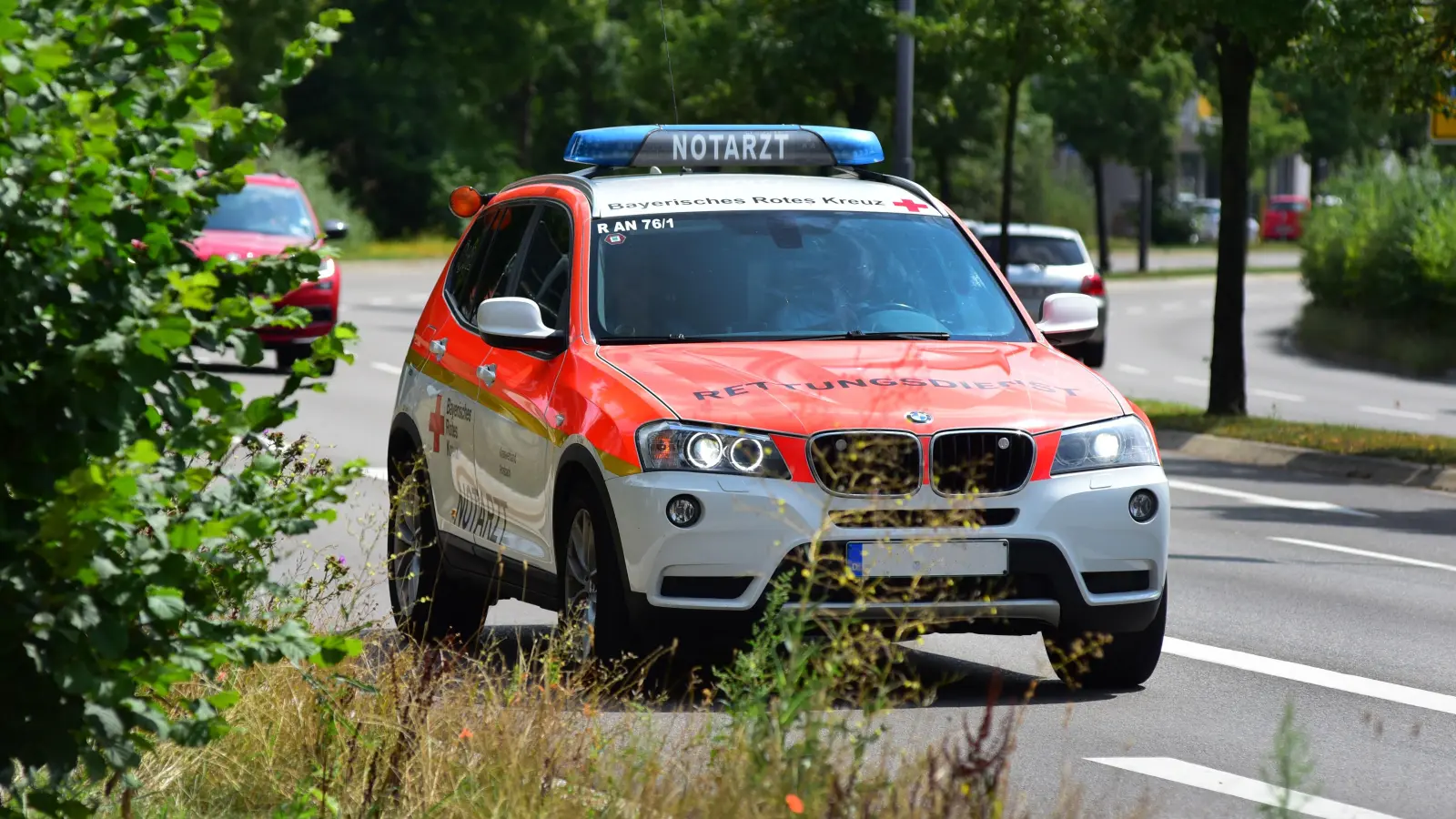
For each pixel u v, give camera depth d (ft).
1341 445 126.82
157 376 26.43
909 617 48.88
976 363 54.34
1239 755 47.03
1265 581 77.71
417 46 533.55
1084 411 52.60
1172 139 447.83
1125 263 554.87
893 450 49.29
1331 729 50.42
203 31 28.22
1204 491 111.96
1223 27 142.41
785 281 58.13
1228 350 144.87
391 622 63.87
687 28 269.23
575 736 37.86
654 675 51.49
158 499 27.43
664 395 51.16
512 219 64.95
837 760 33.30
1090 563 51.37
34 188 26.04
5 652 27.09
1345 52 134.00
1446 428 155.53
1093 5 154.20
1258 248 643.04
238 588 29.96
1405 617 69.31
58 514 25.91
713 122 255.09
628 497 49.88
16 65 24.56
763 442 49.70
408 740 36.88
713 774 33.73
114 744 27.91
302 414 136.26
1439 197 245.86
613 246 58.34
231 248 154.61
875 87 226.38
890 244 60.34
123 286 27.45
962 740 46.91
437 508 63.05
